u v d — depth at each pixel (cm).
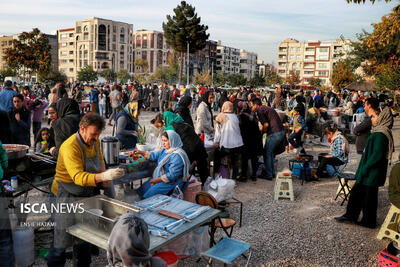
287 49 12325
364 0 795
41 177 389
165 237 266
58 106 388
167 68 9031
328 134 723
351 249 433
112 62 11719
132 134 586
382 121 481
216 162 679
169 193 439
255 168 717
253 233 469
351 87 1905
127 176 452
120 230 174
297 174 741
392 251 380
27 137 636
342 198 625
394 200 448
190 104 688
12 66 4947
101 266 365
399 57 1992
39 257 362
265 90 2758
